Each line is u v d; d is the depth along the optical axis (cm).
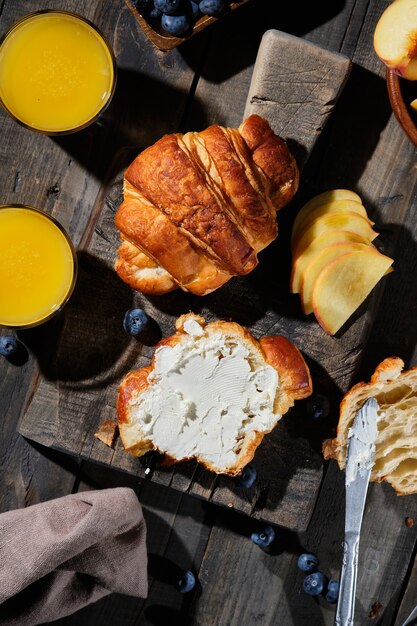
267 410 67
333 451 70
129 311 69
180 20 67
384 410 69
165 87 72
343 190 70
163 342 67
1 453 73
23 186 73
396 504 74
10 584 65
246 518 74
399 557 74
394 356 73
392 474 72
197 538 74
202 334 67
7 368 73
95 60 68
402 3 65
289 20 72
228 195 64
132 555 69
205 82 72
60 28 67
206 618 74
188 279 66
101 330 70
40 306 68
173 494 74
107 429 70
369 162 72
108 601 74
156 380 67
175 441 68
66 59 67
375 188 72
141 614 74
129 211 65
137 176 64
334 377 71
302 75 69
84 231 72
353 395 69
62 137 72
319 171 72
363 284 68
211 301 71
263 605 74
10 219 68
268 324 71
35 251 68
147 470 70
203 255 66
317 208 69
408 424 70
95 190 72
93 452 70
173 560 74
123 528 68
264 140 65
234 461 68
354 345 71
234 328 67
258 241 66
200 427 68
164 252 65
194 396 68
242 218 65
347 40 72
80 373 70
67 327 70
